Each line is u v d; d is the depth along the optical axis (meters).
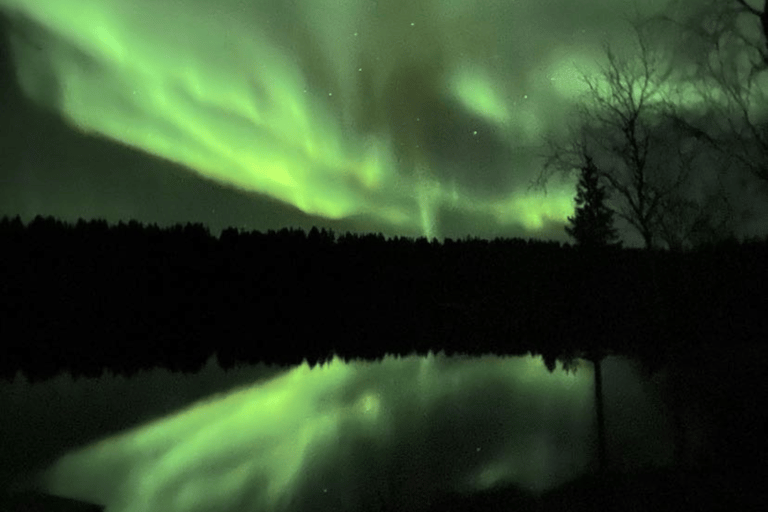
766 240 17.83
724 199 18.25
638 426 7.95
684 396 9.45
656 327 16.67
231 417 8.64
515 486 5.91
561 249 20.59
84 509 5.36
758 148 17.59
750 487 5.72
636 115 19.55
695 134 18.47
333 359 13.98
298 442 7.44
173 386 10.82
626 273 19.11
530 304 20.23
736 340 14.11
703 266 17.91
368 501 5.61
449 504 5.48
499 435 7.70
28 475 6.22
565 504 5.44
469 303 21.17
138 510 5.41
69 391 10.30
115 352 14.49
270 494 5.82
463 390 10.39
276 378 11.58
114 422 8.35
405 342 16.44
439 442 7.44
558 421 8.30
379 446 7.28
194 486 5.98
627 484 5.88
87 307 18.91
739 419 8.03
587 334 17.09
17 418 8.51
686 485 5.81
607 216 20.08
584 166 20.42
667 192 19.08
